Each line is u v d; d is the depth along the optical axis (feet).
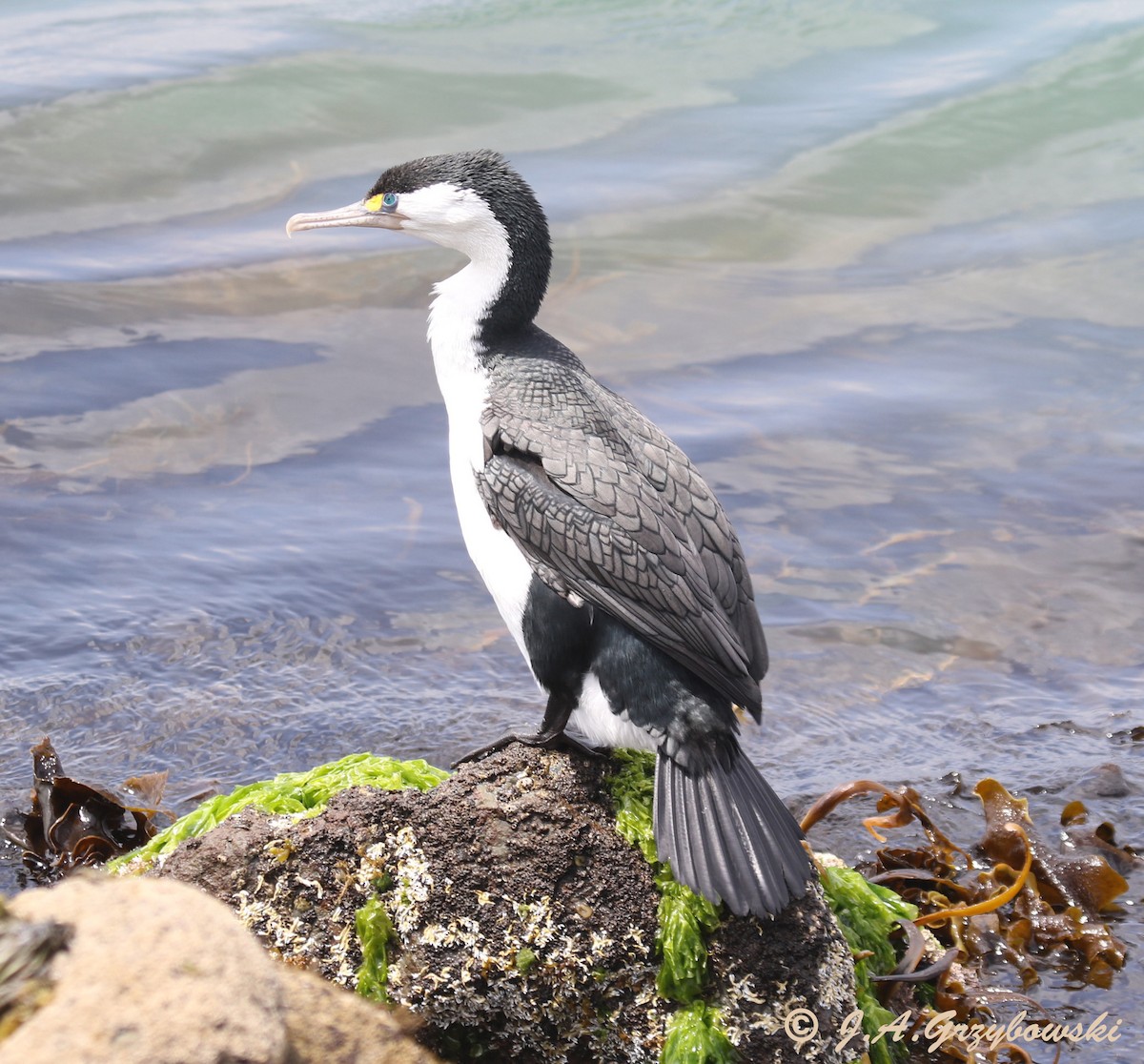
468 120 65.26
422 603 38.65
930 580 40.01
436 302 27.43
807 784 31.60
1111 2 75.97
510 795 22.61
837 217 59.98
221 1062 13.98
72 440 44.70
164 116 63.31
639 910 21.95
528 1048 22.27
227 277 53.62
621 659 23.11
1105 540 41.81
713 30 75.05
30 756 31.76
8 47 69.15
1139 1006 24.68
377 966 21.80
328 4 76.18
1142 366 50.70
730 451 45.78
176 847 22.89
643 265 56.49
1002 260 57.88
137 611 37.50
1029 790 31.24
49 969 14.64
